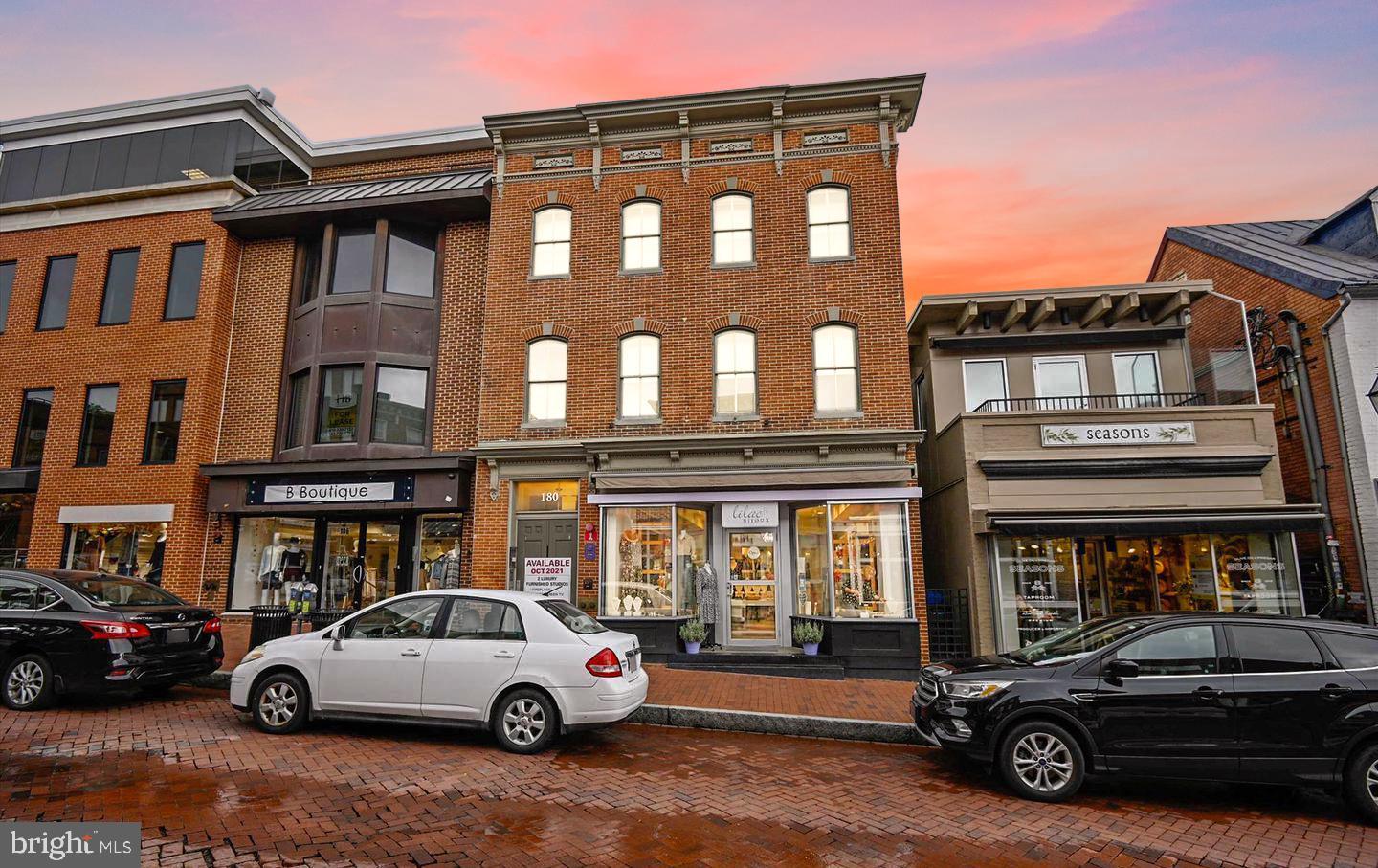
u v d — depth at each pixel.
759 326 13.31
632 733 7.91
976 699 6.27
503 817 5.20
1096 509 11.58
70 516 14.84
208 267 15.62
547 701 6.90
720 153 14.09
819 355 13.19
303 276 15.92
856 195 13.56
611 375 13.53
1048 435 12.05
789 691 9.79
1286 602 11.08
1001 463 11.91
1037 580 11.63
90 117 17.48
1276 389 13.59
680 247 13.84
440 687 7.03
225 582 14.58
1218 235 16.72
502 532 13.20
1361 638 5.96
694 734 8.01
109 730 7.27
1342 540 11.95
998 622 11.53
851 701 9.13
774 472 12.29
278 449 14.95
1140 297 13.72
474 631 7.24
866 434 12.34
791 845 4.91
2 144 18.03
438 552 14.20
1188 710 5.87
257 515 14.77
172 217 16.12
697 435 12.81
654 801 5.68
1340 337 12.08
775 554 12.60
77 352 15.88
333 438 14.54
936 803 5.85
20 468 15.65
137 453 14.96
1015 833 5.24
